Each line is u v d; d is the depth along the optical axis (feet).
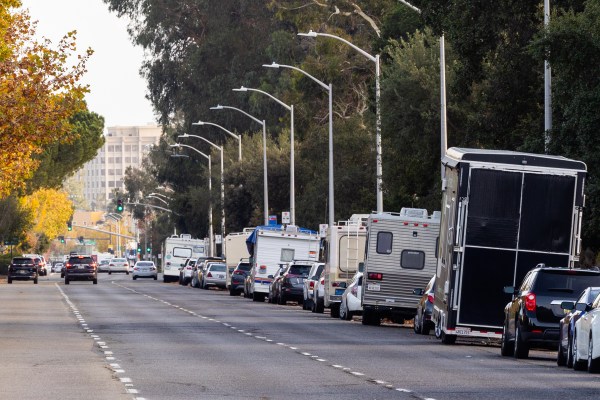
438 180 385.09
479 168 231.30
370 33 601.62
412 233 322.34
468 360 203.82
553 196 232.12
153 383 159.22
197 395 143.64
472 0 310.24
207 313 380.37
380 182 407.85
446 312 237.66
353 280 352.49
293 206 568.00
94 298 507.71
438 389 151.53
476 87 372.99
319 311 404.36
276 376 169.68
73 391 148.46
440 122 377.50
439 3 323.57
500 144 340.18
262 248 510.17
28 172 403.75
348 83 614.75
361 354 214.28
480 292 234.38
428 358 206.39
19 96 329.72
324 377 168.25
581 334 184.65
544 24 278.67
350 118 559.79
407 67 383.86
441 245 252.21
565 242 232.32
